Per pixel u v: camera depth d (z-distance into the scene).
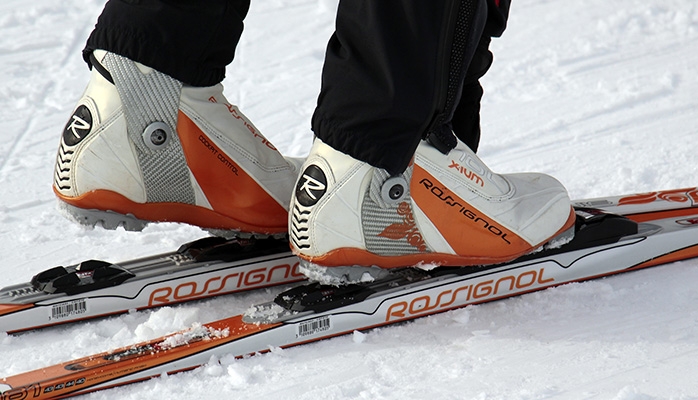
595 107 5.54
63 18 7.75
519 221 2.88
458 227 2.80
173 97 2.84
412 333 2.79
